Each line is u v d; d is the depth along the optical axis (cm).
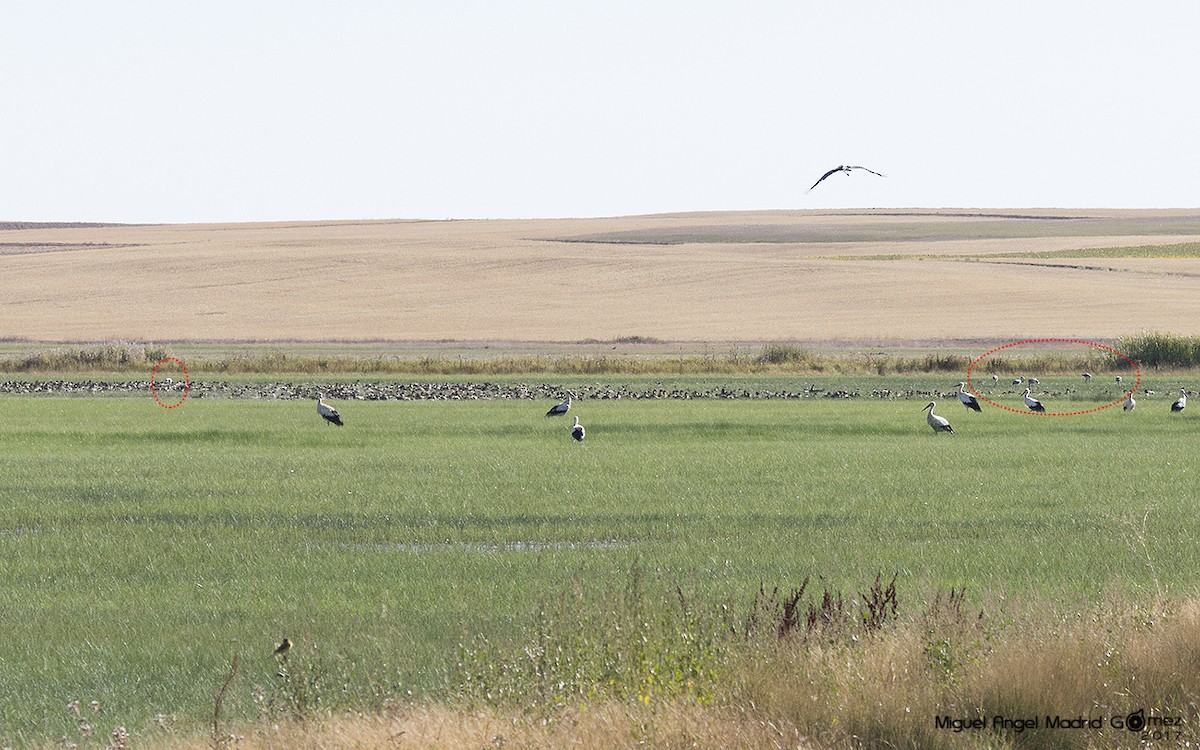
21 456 11625
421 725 3469
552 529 7538
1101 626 4169
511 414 16475
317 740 3400
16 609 5559
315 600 5672
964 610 4462
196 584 6072
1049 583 5822
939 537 7275
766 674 3709
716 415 16238
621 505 8500
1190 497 8838
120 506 8469
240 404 18250
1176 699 3672
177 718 3881
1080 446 12488
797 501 8662
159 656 4691
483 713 3519
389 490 9231
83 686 4328
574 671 3741
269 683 4272
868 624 4294
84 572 6406
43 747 3675
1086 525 7656
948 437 13612
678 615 4334
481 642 4512
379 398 19900
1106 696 3703
